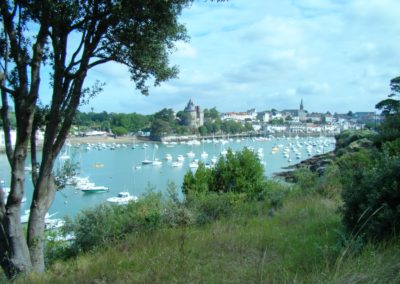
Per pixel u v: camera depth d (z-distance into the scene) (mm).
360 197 6902
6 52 8289
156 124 182625
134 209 11844
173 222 11000
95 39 8609
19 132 8391
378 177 6766
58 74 8609
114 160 102188
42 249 8961
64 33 8453
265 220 10445
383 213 6230
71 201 47000
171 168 85250
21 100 8312
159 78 10102
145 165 90875
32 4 8156
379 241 6172
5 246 8445
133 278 6188
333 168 17297
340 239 6516
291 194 14359
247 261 6539
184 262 6547
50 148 8875
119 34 8672
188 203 12484
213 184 16031
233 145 162625
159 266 6480
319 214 10039
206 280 5637
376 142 17891
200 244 7961
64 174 10430
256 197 14383
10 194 8430
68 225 11281
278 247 7230
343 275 4648
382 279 4496
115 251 8617
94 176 72875
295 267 5832
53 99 8695
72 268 7809
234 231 9141
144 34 8711
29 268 8469
